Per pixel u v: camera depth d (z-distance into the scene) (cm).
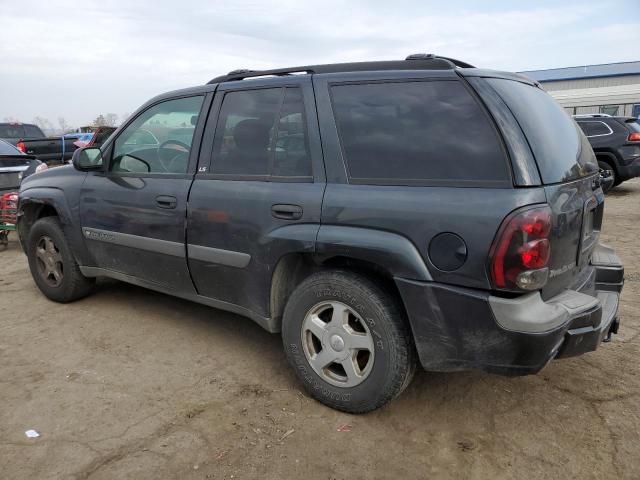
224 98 351
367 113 288
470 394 319
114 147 416
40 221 467
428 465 256
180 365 357
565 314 248
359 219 273
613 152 1122
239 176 330
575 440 274
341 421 291
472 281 244
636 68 4025
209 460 258
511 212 235
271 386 329
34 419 292
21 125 1666
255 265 319
